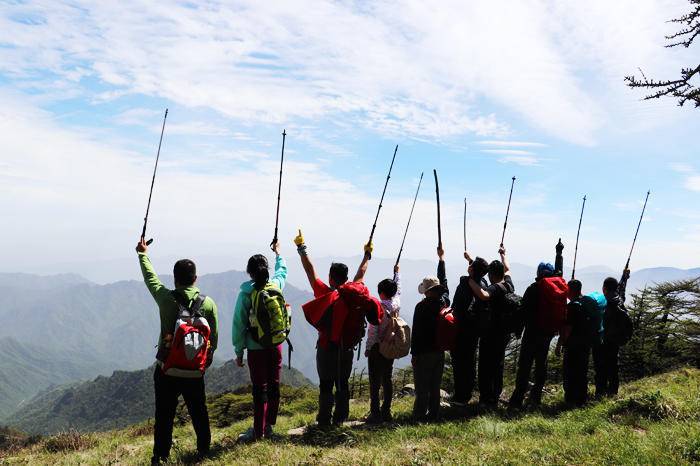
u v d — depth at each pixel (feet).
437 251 33.50
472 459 20.98
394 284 30.07
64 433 40.68
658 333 76.64
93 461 29.63
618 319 37.63
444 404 35.81
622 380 75.05
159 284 24.38
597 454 20.79
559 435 24.53
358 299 26.53
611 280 37.99
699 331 73.72
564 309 32.09
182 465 23.89
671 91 19.04
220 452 25.21
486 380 32.63
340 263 27.76
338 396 29.01
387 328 29.53
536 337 32.65
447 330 29.43
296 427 32.42
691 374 48.39
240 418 55.47
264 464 22.34
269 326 25.84
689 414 27.07
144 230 25.17
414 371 30.27
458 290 32.09
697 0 18.95
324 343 27.17
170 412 24.72
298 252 27.86
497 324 31.63
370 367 30.30
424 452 22.20
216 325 24.93
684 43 19.25
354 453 22.90
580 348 33.68
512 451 21.86
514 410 32.04
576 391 34.01
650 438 22.61
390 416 30.68
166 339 23.88
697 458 19.92
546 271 33.17
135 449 32.12
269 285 26.40
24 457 34.37
